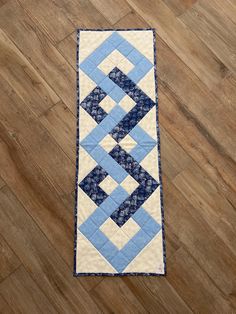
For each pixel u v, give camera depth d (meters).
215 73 1.75
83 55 1.76
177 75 1.74
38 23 1.79
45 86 1.72
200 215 1.59
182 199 1.61
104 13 1.80
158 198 1.61
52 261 1.55
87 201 1.60
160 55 1.76
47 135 1.67
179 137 1.67
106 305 1.51
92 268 1.54
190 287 1.53
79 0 1.81
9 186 1.62
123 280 1.53
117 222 1.58
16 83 1.73
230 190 1.62
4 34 1.78
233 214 1.60
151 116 1.69
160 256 1.55
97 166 1.64
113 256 1.55
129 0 1.82
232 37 1.79
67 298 1.52
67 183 1.62
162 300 1.52
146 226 1.58
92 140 1.67
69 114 1.70
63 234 1.58
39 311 1.50
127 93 1.71
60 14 1.80
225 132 1.68
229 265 1.55
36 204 1.60
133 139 1.67
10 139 1.67
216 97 1.72
